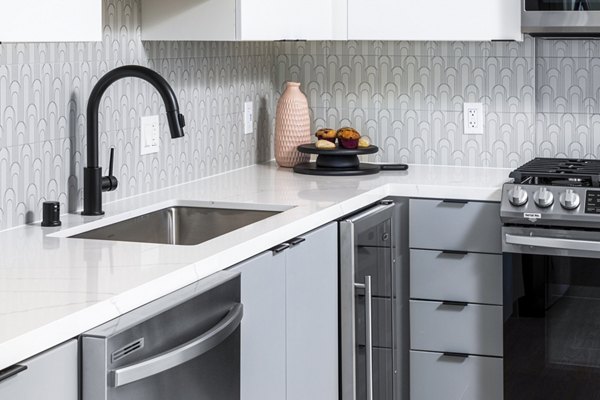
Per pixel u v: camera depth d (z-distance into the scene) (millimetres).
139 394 2049
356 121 4477
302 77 4535
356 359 3391
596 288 3590
